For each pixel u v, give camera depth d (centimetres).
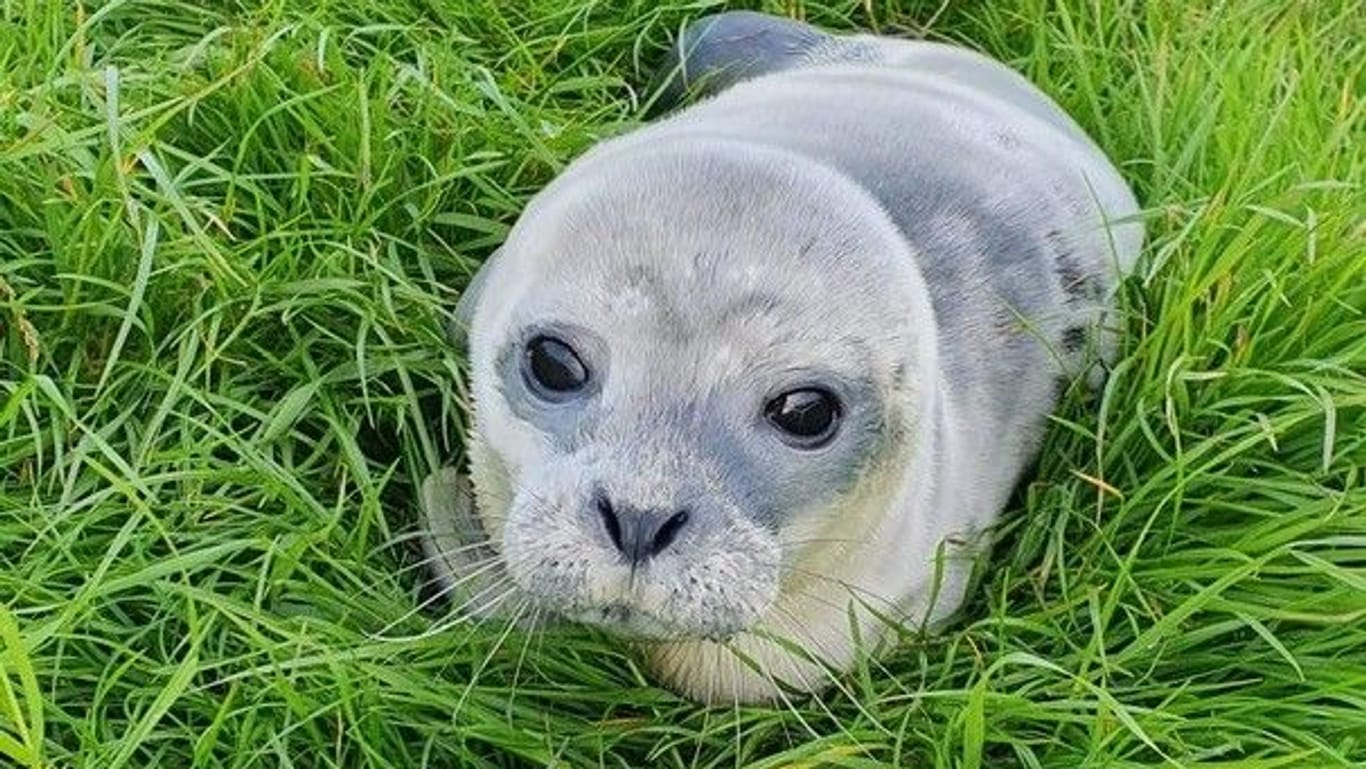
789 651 102
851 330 95
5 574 100
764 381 94
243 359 113
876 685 106
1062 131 128
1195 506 111
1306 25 147
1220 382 114
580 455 93
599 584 92
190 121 119
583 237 96
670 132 112
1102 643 102
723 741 104
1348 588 104
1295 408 111
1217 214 116
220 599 100
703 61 137
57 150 112
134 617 103
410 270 120
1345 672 103
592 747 102
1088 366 116
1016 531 114
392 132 121
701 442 93
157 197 112
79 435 108
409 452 111
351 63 129
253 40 121
